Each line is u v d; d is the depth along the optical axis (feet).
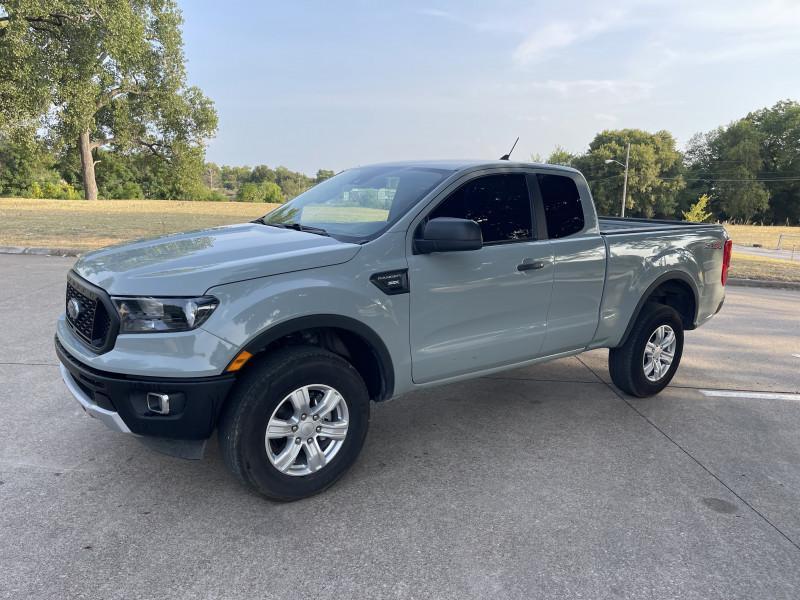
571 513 10.03
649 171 254.47
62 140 135.23
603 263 13.75
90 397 9.61
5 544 8.63
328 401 10.14
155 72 151.84
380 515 9.79
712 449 12.91
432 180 11.76
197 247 10.52
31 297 25.20
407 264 10.69
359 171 14.08
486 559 8.66
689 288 16.14
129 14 102.17
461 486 10.85
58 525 9.16
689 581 8.34
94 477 10.69
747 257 71.97
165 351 8.68
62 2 87.81
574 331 13.58
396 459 11.90
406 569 8.38
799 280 41.47
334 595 7.79
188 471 11.06
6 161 227.40
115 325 8.84
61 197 239.71
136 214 95.35
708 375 18.44
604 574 8.41
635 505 10.38
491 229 12.02
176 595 7.68
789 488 11.28
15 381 15.24
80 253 40.24
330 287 9.73
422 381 11.46
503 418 14.28
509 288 12.10
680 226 17.17
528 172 12.89
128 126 164.55
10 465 11.00
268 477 9.60
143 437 9.21
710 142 300.61
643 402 15.72
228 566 8.32
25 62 87.76
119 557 8.43
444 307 11.27
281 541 8.96
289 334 9.55
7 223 65.41
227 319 8.84
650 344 15.43
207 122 169.58
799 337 24.23
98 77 117.39
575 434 13.43
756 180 278.46
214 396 8.87
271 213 14.16
